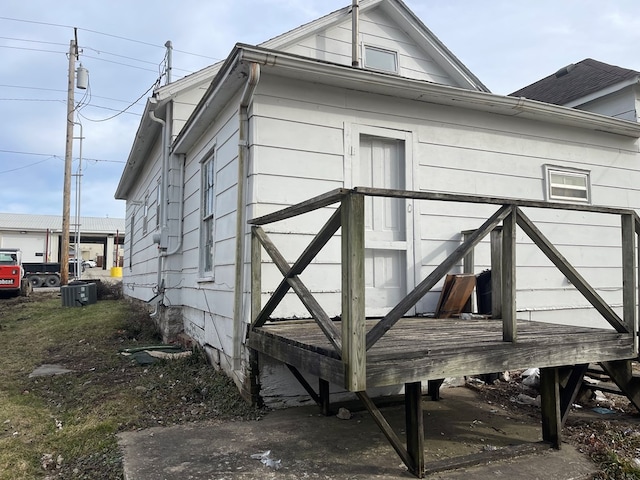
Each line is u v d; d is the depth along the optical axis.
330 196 2.64
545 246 3.36
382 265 5.03
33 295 16.45
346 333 2.51
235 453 3.09
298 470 2.85
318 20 7.26
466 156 5.54
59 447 3.32
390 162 5.16
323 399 3.95
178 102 7.34
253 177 4.37
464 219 5.46
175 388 4.60
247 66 4.21
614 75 8.00
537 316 5.83
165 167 7.41
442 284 5.28
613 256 6.53
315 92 4.70
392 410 4.11
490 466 2.96
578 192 6.34
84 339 7.57
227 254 4.98
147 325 8.25
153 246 9.16
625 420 3.88
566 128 6.28
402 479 2.75
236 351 4.41
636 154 6.86
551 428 3.29
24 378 5.32
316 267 4.58
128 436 3.41
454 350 2.89
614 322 3.65
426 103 5.32
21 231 29.23
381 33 7.85
